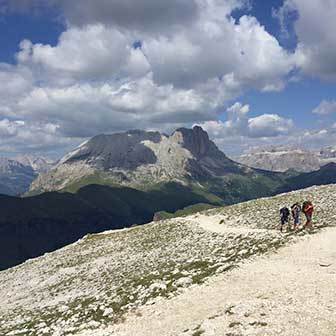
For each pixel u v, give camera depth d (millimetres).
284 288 32344
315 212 61312
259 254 42719
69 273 74062
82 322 38406
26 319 49062
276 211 71812
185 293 37125
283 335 23578
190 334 26641
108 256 77500
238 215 79938
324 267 35719
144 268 56812
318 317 25438
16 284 82750
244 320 26328
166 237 77750
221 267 41219
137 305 37781
